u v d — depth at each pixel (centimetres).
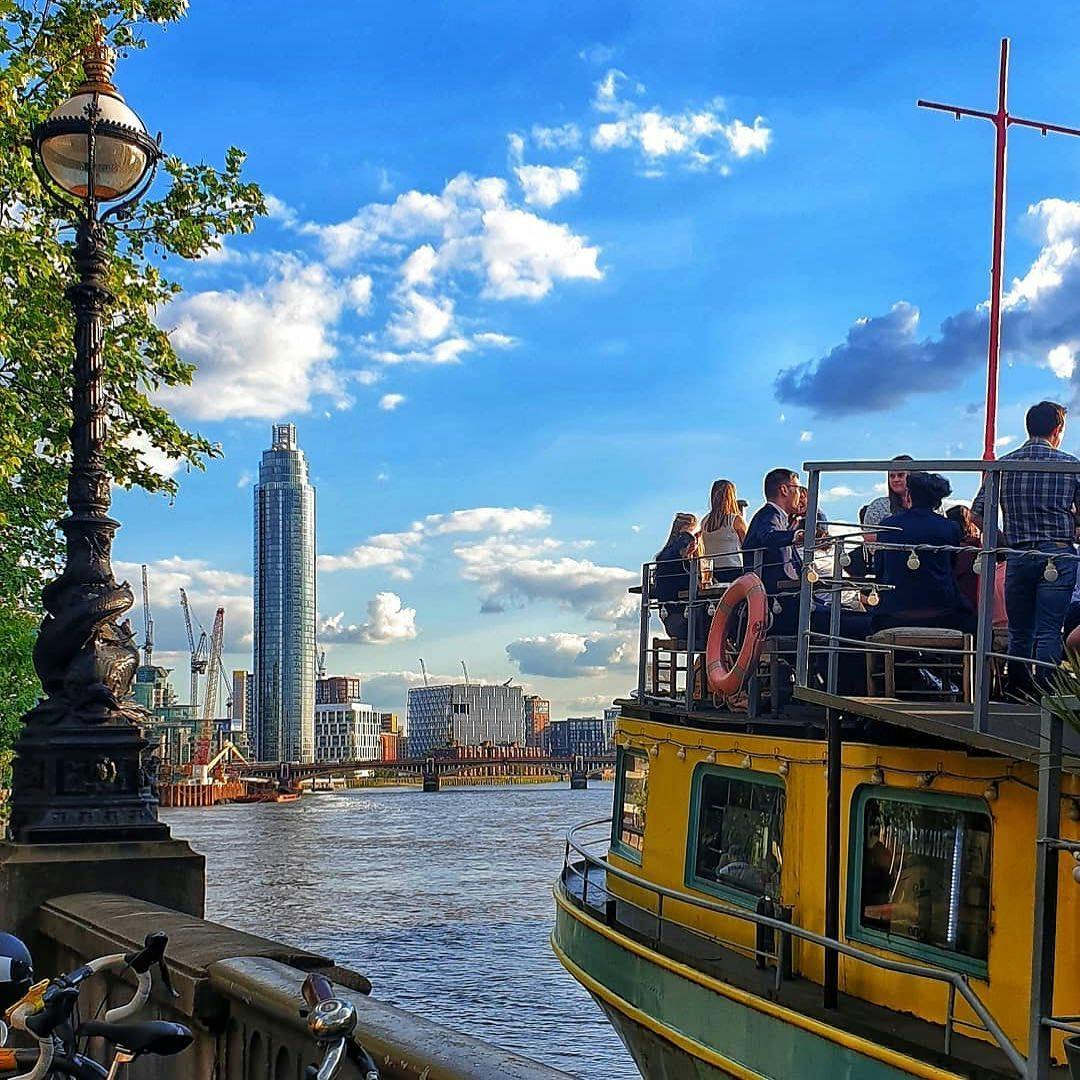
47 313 1853
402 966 4212
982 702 704
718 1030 977
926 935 847
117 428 2000
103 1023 357
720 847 1148
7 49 1680
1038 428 813
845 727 930
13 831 760
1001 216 1247
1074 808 731
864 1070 802
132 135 851
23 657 2348
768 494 1099
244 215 2112
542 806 18288
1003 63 1267
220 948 506
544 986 3800
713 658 1129
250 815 17212
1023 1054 742
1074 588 803
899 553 910
